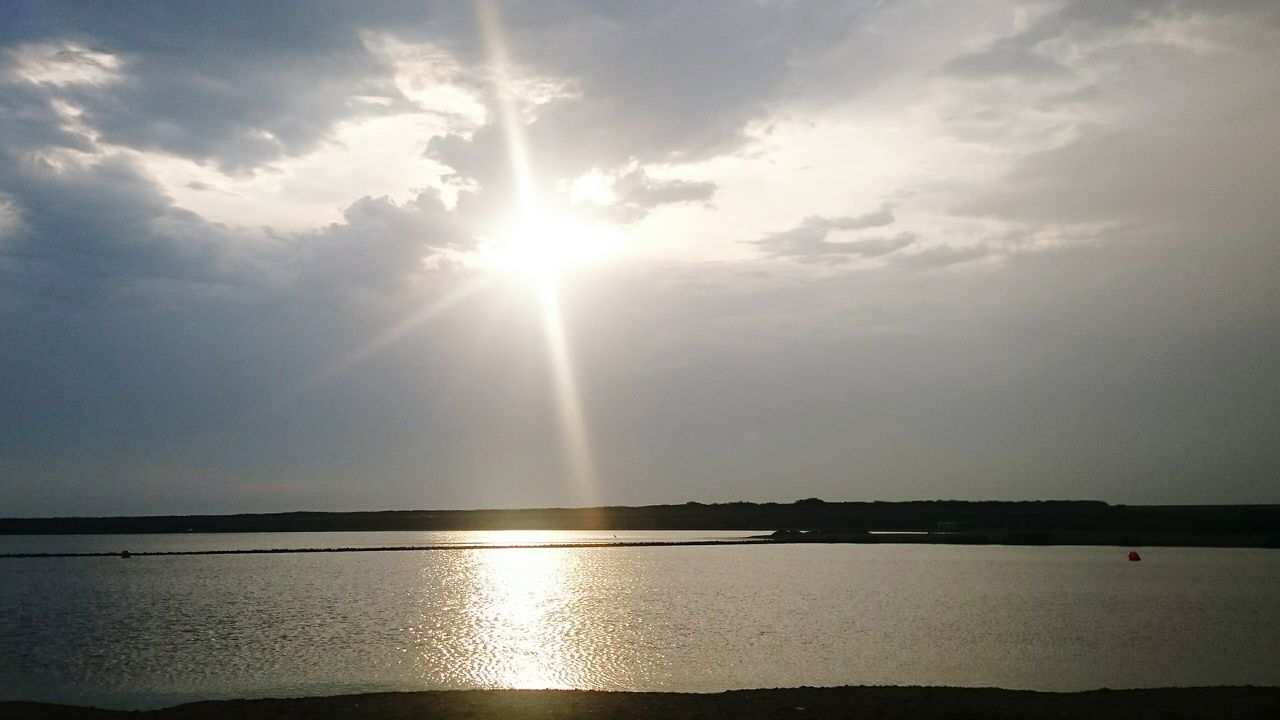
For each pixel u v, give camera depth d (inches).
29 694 1212.5
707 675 1309.1
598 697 1026.1
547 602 2341.3
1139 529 6117.1
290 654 1520.7
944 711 942.4
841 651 1507.1
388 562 4254.4
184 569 3841.0
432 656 1488.7
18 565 4153.5
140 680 1305.4
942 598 2317.9
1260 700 986.7
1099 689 1137.4
